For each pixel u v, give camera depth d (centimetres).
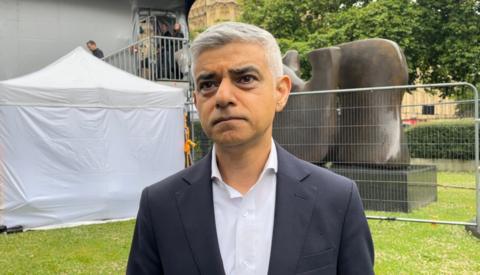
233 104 130
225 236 133
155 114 780
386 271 439
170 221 136
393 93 786
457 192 927
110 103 739
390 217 669
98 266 482
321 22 2120
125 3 1503
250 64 130
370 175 762
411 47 1753
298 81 866
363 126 806
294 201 133
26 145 685
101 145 734
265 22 2127
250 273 129
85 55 802
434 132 780
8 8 1334
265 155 138
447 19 1781
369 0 2038
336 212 134
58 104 702
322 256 129
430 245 535
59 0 1401
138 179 766
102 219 737
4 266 486
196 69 135
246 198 134
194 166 144
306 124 834
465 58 1716
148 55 1258
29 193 684
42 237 619
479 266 452
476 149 599
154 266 139
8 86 668
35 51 1369
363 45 818
